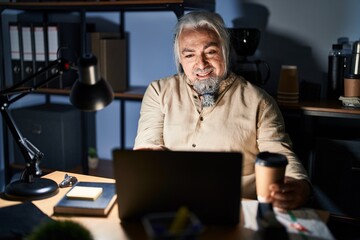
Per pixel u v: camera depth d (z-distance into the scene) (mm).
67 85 2314
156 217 783
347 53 2021
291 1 2121
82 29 2176
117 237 1000
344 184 1874
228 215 1027
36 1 2238
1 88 2344
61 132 2299
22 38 2285
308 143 2055
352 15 2043
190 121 1688
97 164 2475
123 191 1035
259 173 1124
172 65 2377
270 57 2207
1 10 2248
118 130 2576
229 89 1698
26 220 1047
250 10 2195
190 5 1956
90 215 1121
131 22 2414
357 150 1831
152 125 1758
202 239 979
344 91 1911
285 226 1029
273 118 1632
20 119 2385
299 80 2182
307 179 1293
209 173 1001
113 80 2230
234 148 1613
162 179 1011
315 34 2117
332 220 1917
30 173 1312
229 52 1761
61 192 1299
